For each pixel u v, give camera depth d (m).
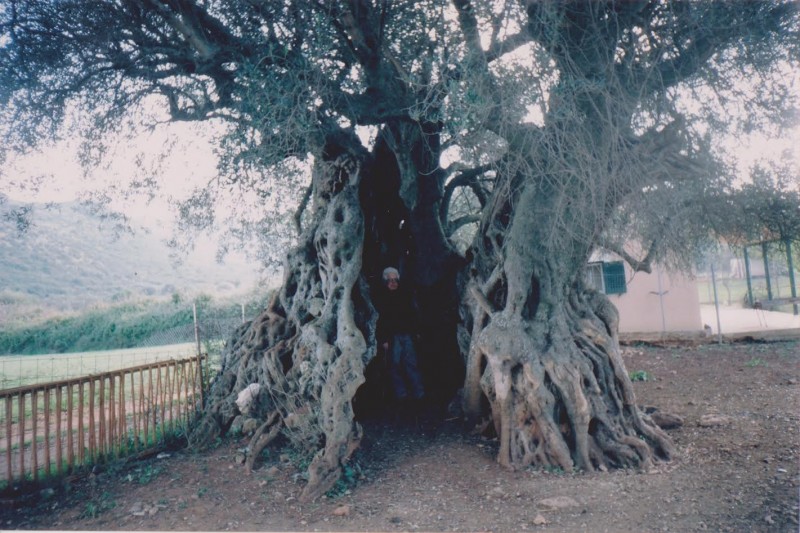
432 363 9.38
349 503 5.56
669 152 6.01
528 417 6.65
